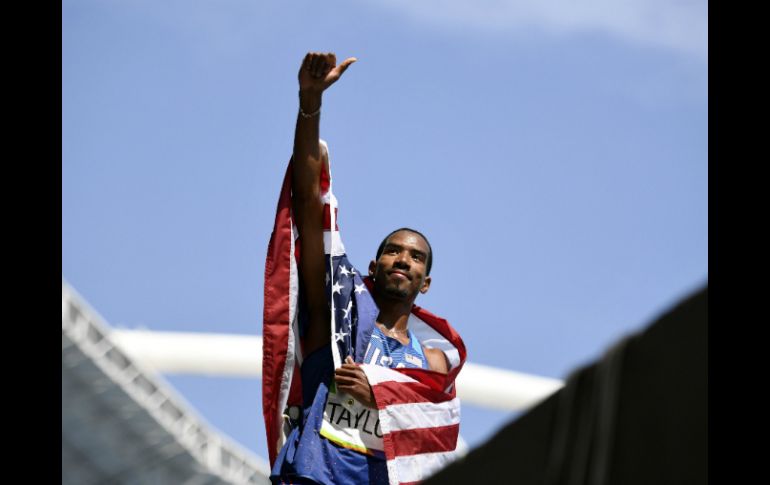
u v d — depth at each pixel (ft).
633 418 30.81
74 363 344.49
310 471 69.10
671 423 30.07
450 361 80.59
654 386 30.40
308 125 74.43
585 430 31.86
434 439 72.08
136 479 380.17
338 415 71.82
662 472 30.25
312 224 74.79
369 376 71.92
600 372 31.63
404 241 81.35
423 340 81.51
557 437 32.42
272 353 71.26
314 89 73.97
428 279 83.35
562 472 32.12
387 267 80.28
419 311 81.41
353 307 75.61
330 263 74.13
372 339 77.25
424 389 73.20
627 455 30.86
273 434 71.46
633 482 30.68
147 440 374.63
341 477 69.72
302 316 75.41
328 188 75.05
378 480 70.38
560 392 32.50
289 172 75.00
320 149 75.15
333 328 72.69
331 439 70.74
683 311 29.84
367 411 72.13
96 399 359.66
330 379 73.15
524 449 33.17
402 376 73.26
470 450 34.71
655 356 30.40
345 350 73.46
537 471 32.73
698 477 29.68
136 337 491.72
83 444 371.56
